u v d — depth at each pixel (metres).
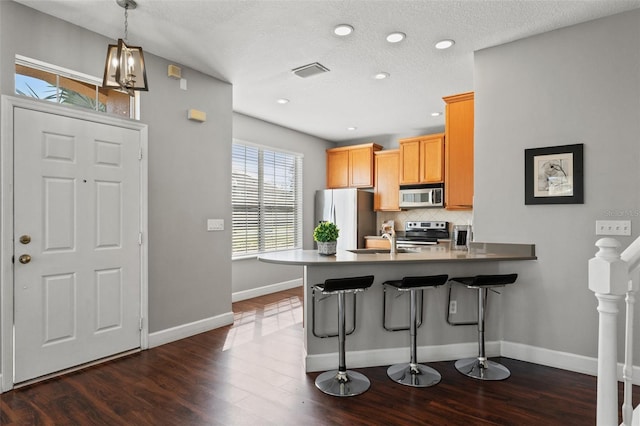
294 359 2.97
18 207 2.44
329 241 3.14
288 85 3.98
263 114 5.11
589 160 2.70
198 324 3.62
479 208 3.17
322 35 2.90
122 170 3.02
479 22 2.71
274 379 2.60
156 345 3.24
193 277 3.59
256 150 5.39
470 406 2.24
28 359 2.49
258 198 5.43
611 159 2.62
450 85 3.96
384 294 2.88
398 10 2.55
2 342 2.37
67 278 2.68
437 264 3.02
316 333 2.80
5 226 2.38
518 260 2.88
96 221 2.85
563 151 2.78
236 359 2.96
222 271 3.89
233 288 5.01
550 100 2.85
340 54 3.24
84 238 2.78
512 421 2.07
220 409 2.19
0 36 2.39
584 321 2.73
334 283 2.41
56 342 2.63
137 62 2.30
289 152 5.91
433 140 5.39
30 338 2.50
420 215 6.00
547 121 2.86
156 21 2.72
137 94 3.16
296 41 3.01
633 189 2.54
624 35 2.57
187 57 3.32
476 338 3.09
